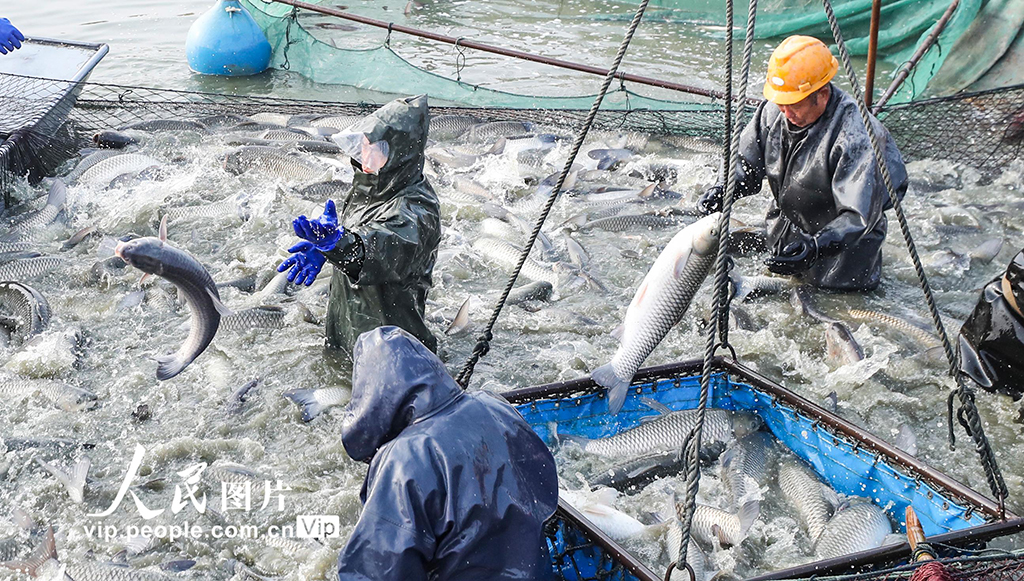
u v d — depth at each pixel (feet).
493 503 9.85
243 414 18.93
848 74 12.35
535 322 22.80
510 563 9.95
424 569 9.77
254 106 36.27
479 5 54.19
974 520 13.52
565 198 30.32
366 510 9.69
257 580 14.71
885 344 21.24
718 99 34.30
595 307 23.75
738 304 23.25
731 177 10.94
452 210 29.19
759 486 15.97
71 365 20.61
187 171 31.55
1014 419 18.56
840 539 14.25
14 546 15.44
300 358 20.66
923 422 18.79
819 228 22.31
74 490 16.62
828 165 21.13
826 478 16.10
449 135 35.24
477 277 25.49
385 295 18.29
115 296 23.72
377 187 17.33
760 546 14.99
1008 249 26.14
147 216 28.50
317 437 18.26
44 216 27.76
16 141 29.01
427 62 44.62
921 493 14.43
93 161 31.27
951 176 30.63
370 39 48.19
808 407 15.99
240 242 27.25
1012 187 29.86
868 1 42.75
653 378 16.92
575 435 16.65
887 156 21.18
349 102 39.34
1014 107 30.89
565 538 13.05
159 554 15.38
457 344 21.77
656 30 48.65
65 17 51.29
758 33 46.44
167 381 20.08
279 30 43.11
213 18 42.47
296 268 15.56
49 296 23.56
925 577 10.55
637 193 30.30
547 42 47.29
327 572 14.92
